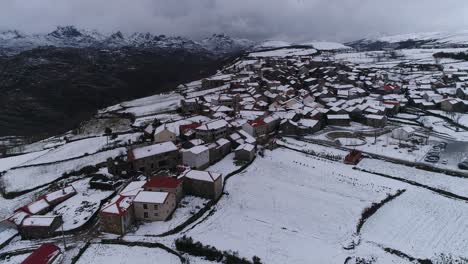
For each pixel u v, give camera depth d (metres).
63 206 81.25
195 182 83.88
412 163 105.12
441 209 80.06
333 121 147.62
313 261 61.16
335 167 104.06
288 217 76.44
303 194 87.06
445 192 87.56
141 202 72.31
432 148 117.38
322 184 92.81
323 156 112.75
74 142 135.88
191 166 97.44
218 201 83.81
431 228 72.56
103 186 89.56
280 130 141.00
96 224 73.75
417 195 86.69
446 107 166.12
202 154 98.88
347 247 65.00
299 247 65.50
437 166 102.44
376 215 78.00
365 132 137.00
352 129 142.00
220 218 76.06
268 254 62.94
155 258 62.03
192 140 112.69
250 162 107.19
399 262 61.34
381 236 69.88
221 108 153.75
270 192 88.12
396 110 163.88
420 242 67.69
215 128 118.88
